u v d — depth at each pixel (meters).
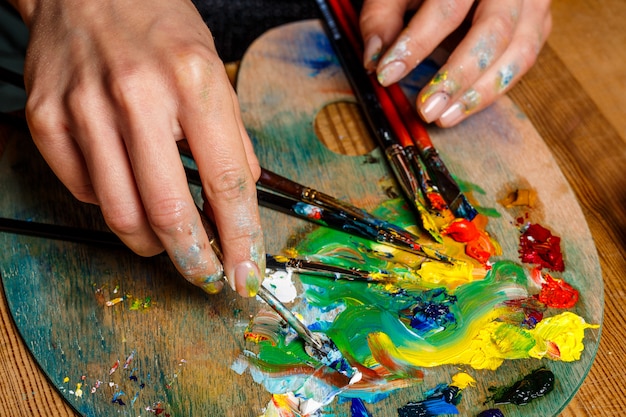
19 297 0.94
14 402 0.86
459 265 0.99
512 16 1.12
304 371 0.87
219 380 0.86
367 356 0.89
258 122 1.19
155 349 0.89
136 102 0.72
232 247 0.78
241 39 1.71
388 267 0.98
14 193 1.06
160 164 0.73
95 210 1.04
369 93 1.19
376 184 1.10
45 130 0.80
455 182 1.08
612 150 1.18
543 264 0.99
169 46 0.75
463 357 0.89
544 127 1.21
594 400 0.86
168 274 0.96
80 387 0.85
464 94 1.12
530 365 0.88
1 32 1.32
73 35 0.80
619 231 1.06
